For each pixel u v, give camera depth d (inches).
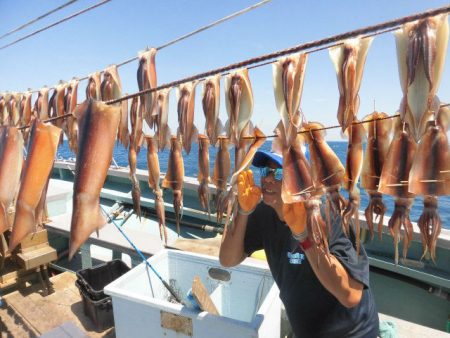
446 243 138.7
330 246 78.3
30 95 130.3
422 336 117.8
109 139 76.6
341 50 62.2
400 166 71.7
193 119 88.5
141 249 171.2
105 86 100.1
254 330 91.0
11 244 82.0
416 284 151.2
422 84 56.3
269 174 83.4
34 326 142.0
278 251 90.7
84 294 144.6
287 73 67.2
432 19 53.9
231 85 78.7
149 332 107.8
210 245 174.4
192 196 251.0
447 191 62.7
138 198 121.6
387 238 158.1
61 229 200.1
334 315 83.6
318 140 74.7
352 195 75.2
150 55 93.0
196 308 105.5
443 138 63.7
